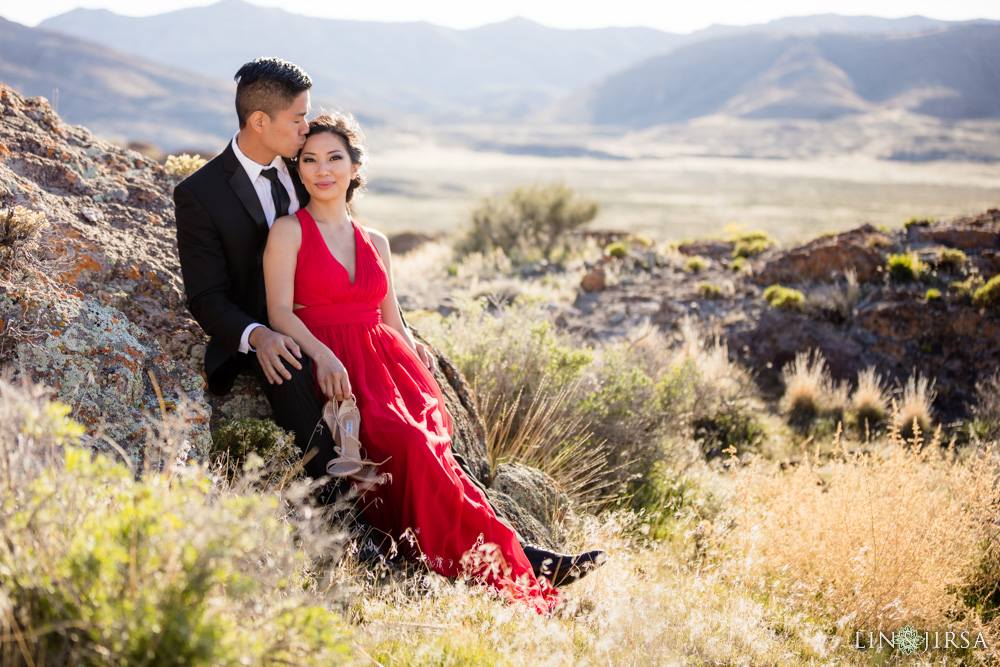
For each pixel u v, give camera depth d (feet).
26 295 9.84
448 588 9.38
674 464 19.13
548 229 57.41
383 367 11.63
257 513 6.13
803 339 30.68
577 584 11.05
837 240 36.17
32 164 13.01
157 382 10.98
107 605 5.10
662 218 228.43
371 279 11.90
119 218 13.53
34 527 5.83
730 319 33.01
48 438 6.64
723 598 11.72
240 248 11.73
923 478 15.31
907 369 29.12
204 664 5.11
